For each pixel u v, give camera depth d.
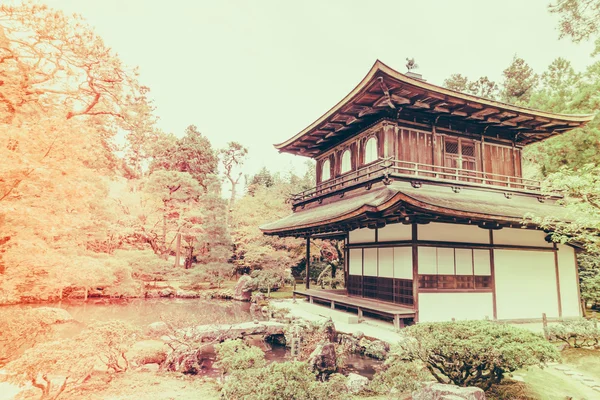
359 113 15.06
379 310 11.90
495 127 16.39
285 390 5.68
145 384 7.55
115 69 7.29
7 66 6.22
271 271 26.97
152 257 25.50
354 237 16.64
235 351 8.62
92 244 21.38
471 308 12.41
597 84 18.28
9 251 5.86
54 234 6.23
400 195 9.82
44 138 5.92
